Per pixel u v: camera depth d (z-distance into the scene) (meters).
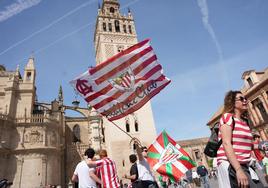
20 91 51.34
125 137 53.12
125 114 8.79
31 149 43.75
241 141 4.37
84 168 8.27
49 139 46.84
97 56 71.62
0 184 15.32
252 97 45.59
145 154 10.23
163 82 9.21
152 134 55.03
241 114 4.98
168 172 12.55
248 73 47.44
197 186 25.44
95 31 75.50
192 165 12.66
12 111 48.41
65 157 53.31
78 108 63.97
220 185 4.49
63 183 49.81
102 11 74.38
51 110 55.81
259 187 4.20
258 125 43.81
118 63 9.02
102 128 60.19
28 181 41.25
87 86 8.59
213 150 4.88
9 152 42.66
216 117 55.00
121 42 66.62
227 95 5.05
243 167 4.29
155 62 9.38
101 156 9.65
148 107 58.66
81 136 60.12
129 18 73.31
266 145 11.73
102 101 8.64
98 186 8.62
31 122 46.53
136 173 9.33
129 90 8.90
